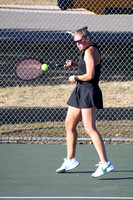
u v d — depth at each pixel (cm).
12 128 2008
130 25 5453
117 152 1634
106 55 3925
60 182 1244
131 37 4619
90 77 1224
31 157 1550
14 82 3147
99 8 4784
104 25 5456
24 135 1880
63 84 3122
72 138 1323
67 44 4278
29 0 8175
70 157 1341
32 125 2072
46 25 5559
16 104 2575
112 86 3053
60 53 3981
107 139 1788
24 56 3850
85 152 1630
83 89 1255
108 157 1555
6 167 1412
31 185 1212
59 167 1415
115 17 6000
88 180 1266
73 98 1284
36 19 6088
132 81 3198
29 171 1364
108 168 1248
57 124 2098
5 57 3788
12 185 1212
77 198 1093
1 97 2756
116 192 1148
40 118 2234
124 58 3584
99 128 2008
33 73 1359
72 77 1253
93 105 1245
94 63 1227
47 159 1522
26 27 5362
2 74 3334
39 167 1414
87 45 1245
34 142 1791
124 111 2370
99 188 1184
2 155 1577
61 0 5075
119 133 1919
